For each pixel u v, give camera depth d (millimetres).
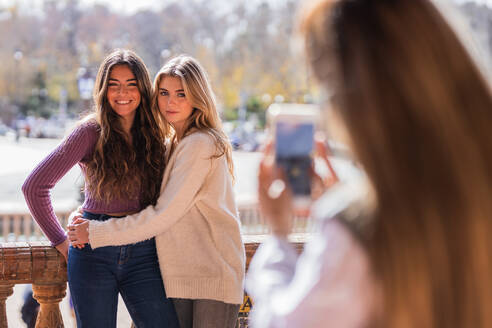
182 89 2359
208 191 2268
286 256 979
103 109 2350
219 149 2281
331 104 861
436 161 786
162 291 2293
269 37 72250
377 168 805
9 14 76500
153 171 2379
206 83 2412
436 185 783
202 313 2293
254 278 997
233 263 2297
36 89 72250
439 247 782
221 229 2291
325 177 999
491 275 796
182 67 2367
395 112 799
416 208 784
